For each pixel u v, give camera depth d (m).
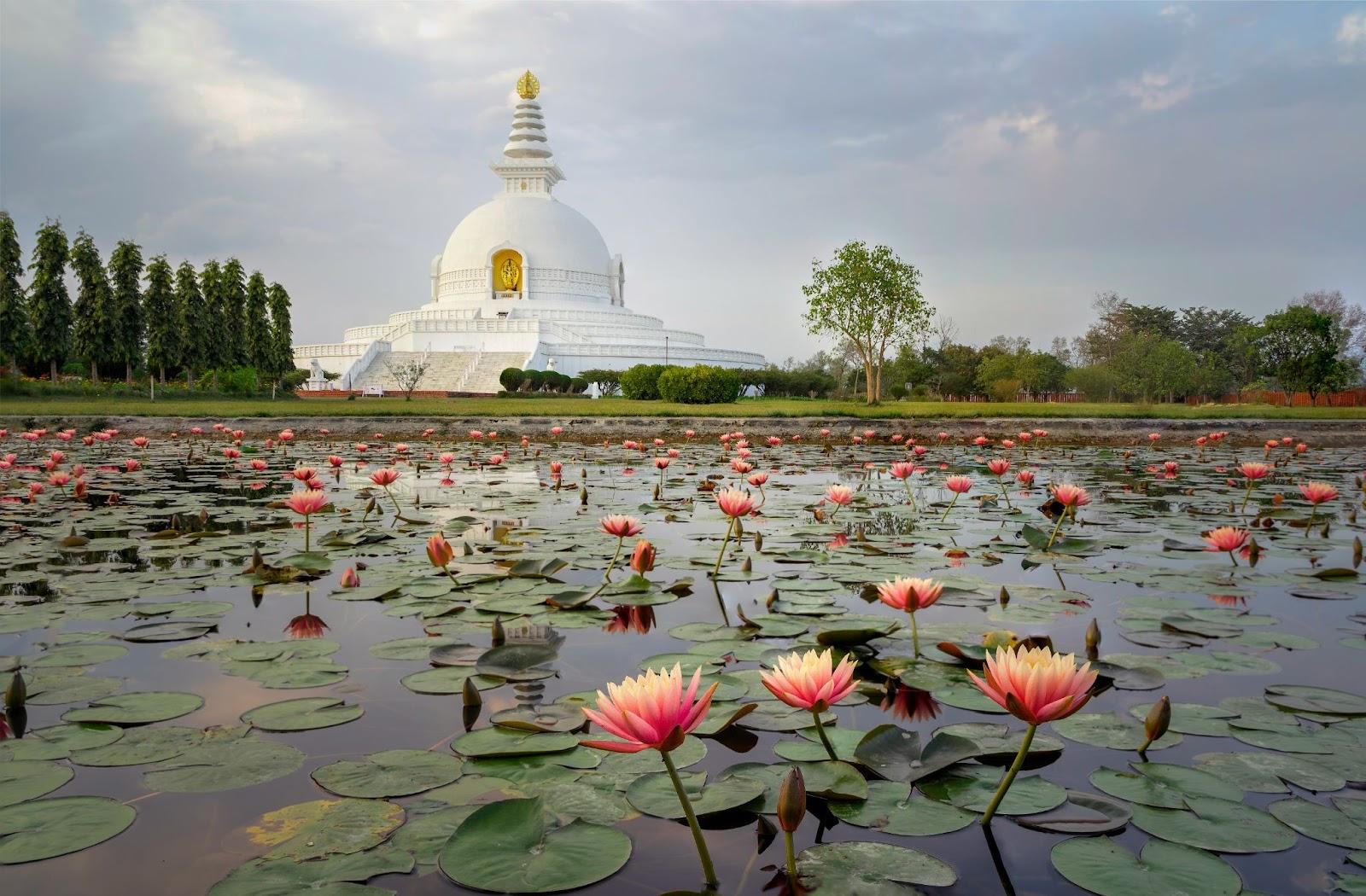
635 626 4.29
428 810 2.40
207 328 45.78
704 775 2.64
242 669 3.57
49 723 2.99
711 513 8.28
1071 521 7.45
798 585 5.16
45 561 5.78
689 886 2.01
